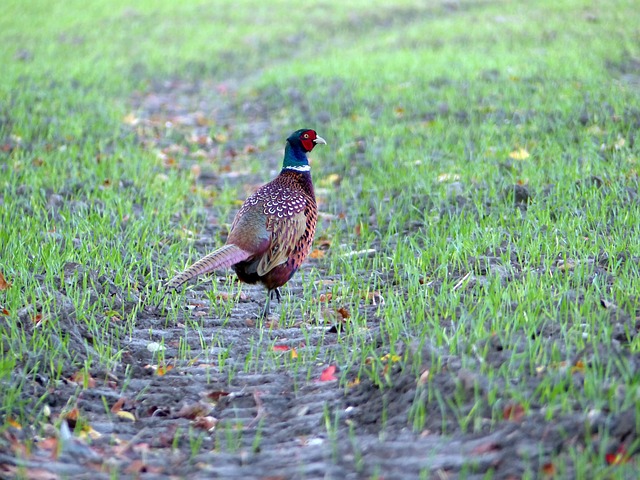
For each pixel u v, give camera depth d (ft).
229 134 71.00
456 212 43.73
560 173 47.29
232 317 34.32
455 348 25.68
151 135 69.46
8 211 43.06
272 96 81.25
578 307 28.27
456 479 19.84
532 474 19.30
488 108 66.13
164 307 34.30
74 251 37.27
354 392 25.85
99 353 28.96
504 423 21.49
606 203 41.86
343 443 22.50
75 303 31.63
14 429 23.49
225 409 26.14
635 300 28.81
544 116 62.18
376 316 32.55
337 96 76.69
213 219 48.55
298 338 31.60
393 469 20.65
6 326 28.81
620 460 19.26
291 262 34.06
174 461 22.62
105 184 51.37
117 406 26.09
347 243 43.57
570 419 20.70
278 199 33.99
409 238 40.55
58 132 63.57
